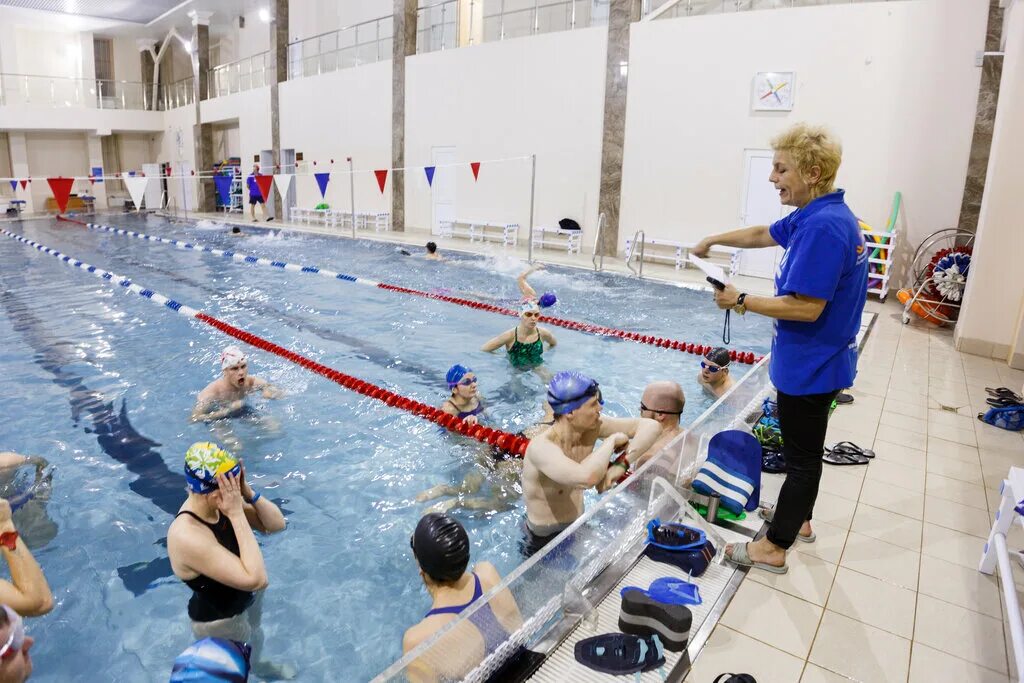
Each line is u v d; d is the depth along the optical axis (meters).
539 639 1.82
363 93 14.07
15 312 6.40
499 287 7.77
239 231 13.74
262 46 18.50
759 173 8.70
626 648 1.76
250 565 2.12
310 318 6.21
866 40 7.69
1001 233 4.99
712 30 8.77
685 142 9.28
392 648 2.04
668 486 2.35
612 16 9.70
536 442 2.38
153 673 1.93
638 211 9.93
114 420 3.74
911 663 1.81
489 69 11.49
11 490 2.95
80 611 2.19
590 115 10.26
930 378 4.53
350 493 2.95
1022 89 4.81
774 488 2.78
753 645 1.86
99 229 14.92
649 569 2.14
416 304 6.85
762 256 8.69
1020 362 4.77
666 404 2.89
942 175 7.44
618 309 6.67
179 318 6.22
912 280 7.61
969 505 2.71
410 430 3.62
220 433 3.57
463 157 12.28
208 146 20.03
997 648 1.88
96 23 19.31
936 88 7.34
